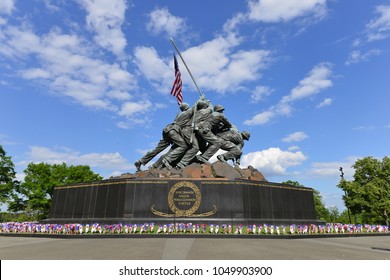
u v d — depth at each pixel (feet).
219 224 79.66
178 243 53.47
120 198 83.66
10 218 193.47
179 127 104.68
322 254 42.34
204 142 108.78
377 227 93.35
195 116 105.40
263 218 86.48
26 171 183.93
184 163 100.37
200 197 83.41
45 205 177.88
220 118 106.01
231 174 92.99
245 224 80.43
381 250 48.80
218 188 84.48
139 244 52.13
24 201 176.76
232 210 82.74
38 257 38.50
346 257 39.81
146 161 106.93
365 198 164.76
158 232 69.77
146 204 82.43
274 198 91.20
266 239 64.59
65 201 94.12
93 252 42.60
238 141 106.52
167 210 82.07
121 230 71.51
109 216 83.71
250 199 86.07
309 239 67.72
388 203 155.53
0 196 162.81
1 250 45.70
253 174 100.99
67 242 57.21
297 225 87.86
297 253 42.80
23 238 68.39
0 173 165.07
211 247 48.03
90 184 91.15
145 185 84.07
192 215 81.82
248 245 51.70
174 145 106.42
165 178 85.05
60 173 188.14
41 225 76.89
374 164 170.71
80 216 88.99
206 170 93.50
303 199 98.63
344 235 77.77
